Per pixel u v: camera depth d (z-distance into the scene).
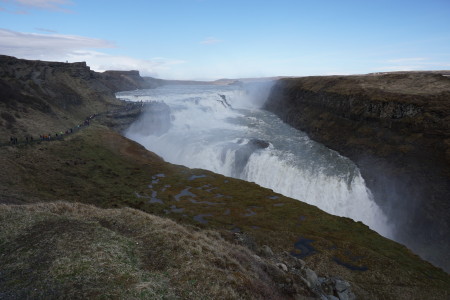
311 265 28.00
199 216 39.81
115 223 20.34
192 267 15.37
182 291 13.32
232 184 55.09
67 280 12.86
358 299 23.52
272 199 48.16
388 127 63.84
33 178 41.50
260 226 37.31
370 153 62.03
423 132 55.34
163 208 41.88
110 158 61.88
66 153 56.16
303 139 83.62
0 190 32.53
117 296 12.11
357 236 36.19
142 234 18.66
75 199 38.59
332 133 78.62
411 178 49.41
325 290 22.94
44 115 73.31
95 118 88.00
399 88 75.38
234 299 13.64
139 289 12.66
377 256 30.59
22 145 51.38
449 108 54.81
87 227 18.47
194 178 57.56
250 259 20.59
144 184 52.16
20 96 74.31
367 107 71.38
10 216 18.91
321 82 108.50
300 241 33.50
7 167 41.09
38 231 17.36
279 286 18.86
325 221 40.22
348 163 63.62
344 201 55.62
